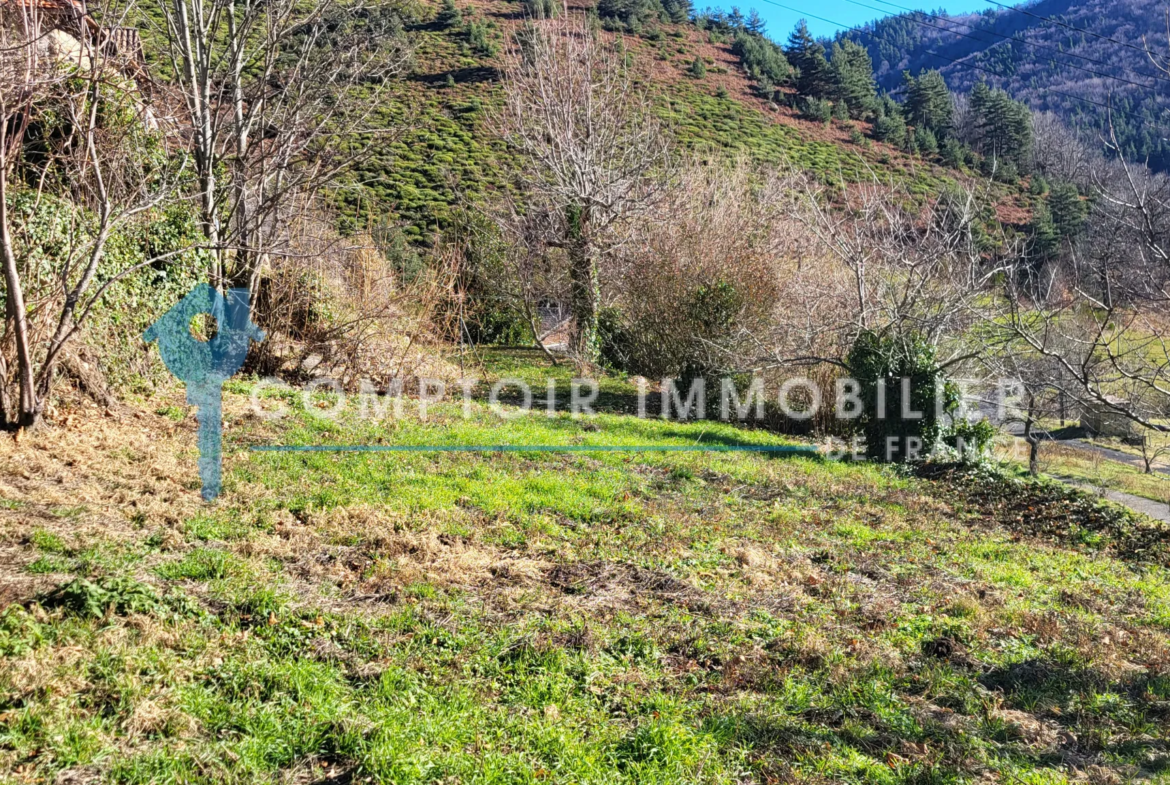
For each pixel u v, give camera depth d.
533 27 27.92
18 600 5.03
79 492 7.38
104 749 3.90
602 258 24.30
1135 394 14.22
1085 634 7.10
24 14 8.99
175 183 10.39
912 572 8.43
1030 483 13.09
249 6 13.73
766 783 4.53
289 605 5.65
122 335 11.03
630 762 4.46
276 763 4.07
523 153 26.70
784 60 71.12
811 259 22.14
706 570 7.71
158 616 5.15
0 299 8.94
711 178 26.95
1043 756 5.11
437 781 4.10
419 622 5.76
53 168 10.10
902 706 5.54
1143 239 11.41
